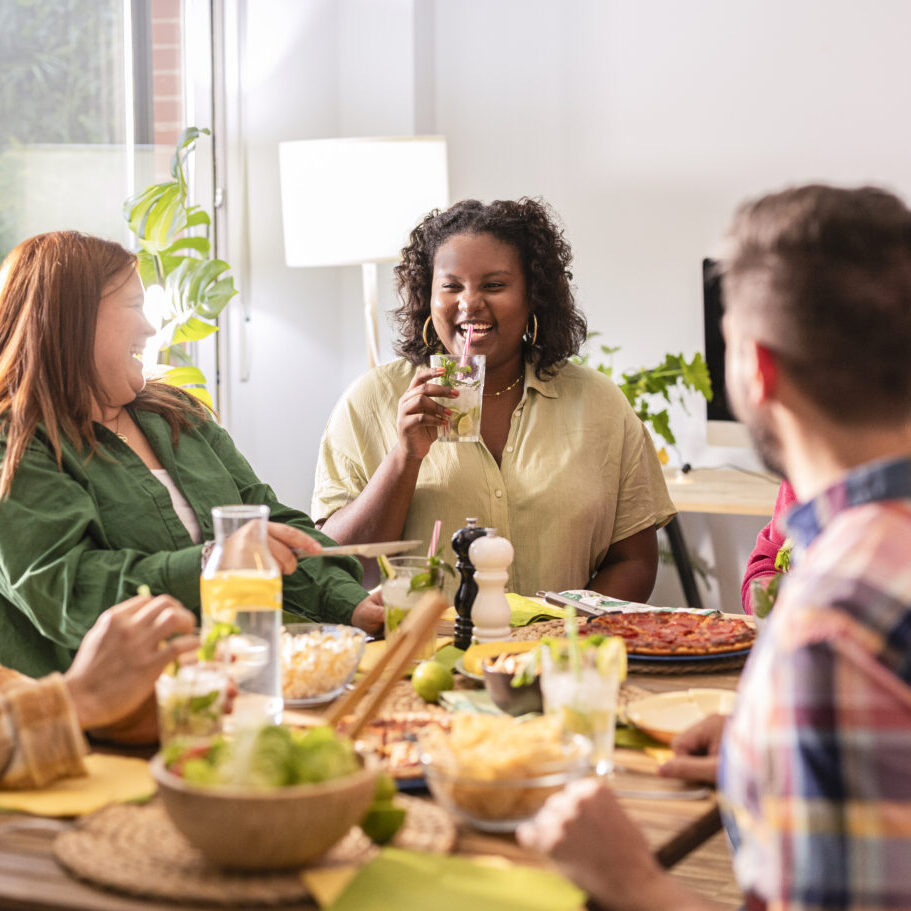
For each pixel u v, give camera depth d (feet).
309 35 13.92
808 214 2.96
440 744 3.77
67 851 3.37
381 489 7.91
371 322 13.14
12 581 5.72
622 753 4.33
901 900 2.48
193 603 5.74
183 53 12.37
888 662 2.54
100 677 4.13
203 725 3.81
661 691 5.01
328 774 3.23
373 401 8.68
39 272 6.17
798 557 3.04
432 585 5.36
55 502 5.89
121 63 11.59
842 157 13.08
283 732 3.32
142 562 5.76
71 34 10.99
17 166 10.46
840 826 2.52
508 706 4.51
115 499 6.24
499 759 3.55
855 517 2.77
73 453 6.16
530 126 14.25
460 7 14.37
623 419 8.55
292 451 14.17
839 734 2.52
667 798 3.88
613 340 14.11
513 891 3.09
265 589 4.42
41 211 10.73
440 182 12.48
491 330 8.16
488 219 8.21
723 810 3.43
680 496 11.78
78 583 5.74
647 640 5.47
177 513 6.55
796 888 2.57
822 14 13.01
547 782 3.54
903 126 12.84
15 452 5.87
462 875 3.18
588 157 14.05
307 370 14.26
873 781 2.50
